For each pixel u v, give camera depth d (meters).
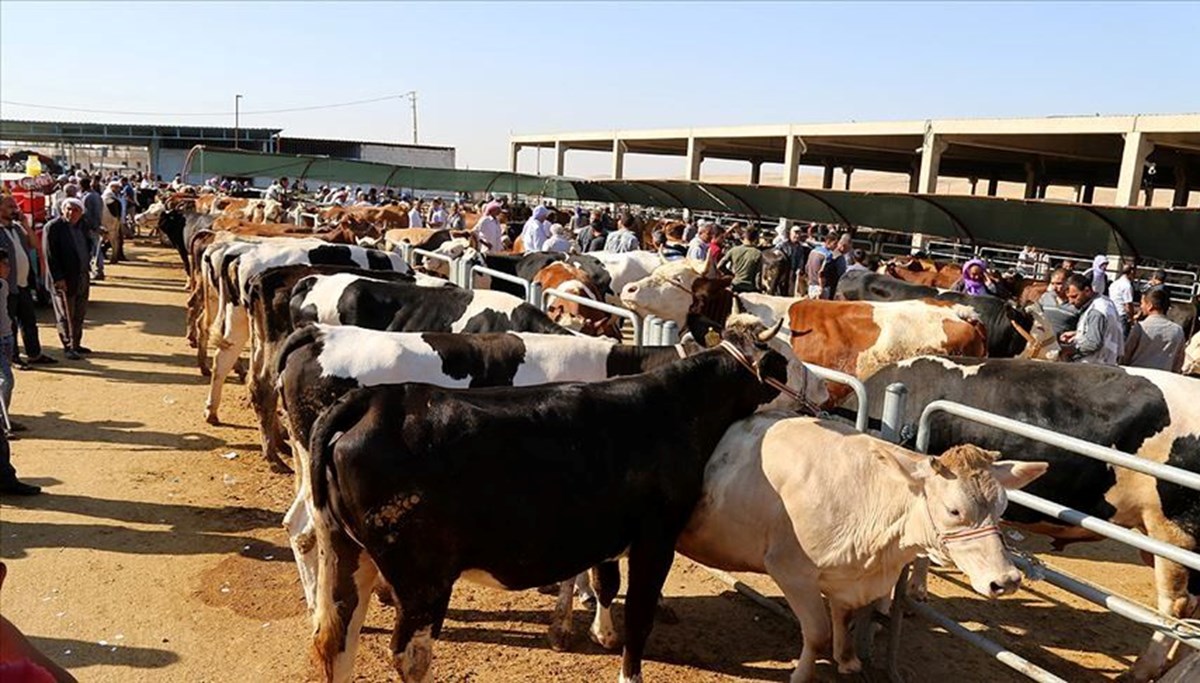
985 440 4.98
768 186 21.05
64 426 8.10
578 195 34.41
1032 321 8.57
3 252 7.50
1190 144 20.28
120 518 6.14
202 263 10.13
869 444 4.11
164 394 9.46
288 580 5.39
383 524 3.47
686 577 5.77
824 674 4.60
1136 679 4.58
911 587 5.18
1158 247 15.38
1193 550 4.59
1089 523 3.75
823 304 8.14
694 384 4.24
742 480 4.18
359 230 18.36
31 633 4.62
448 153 54.59
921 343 7.57
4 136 52.94
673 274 8.63
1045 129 21.28
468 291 6.82
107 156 80.62
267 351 7.12
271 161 32.59
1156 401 4.66
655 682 4.49
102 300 15.36
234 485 6.88
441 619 3.68
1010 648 5.05
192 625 4.82
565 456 3.69
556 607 4.73
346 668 3.78
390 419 3.50
